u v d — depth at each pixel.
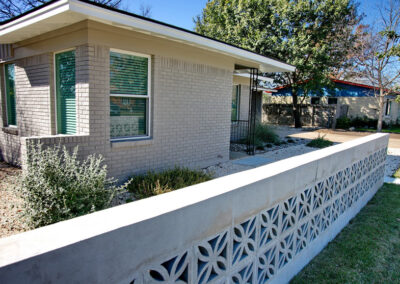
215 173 6.73
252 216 2.11
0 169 6.36
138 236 1.30
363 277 2.96
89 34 4.58
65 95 5.51
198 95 6.83
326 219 3.55
